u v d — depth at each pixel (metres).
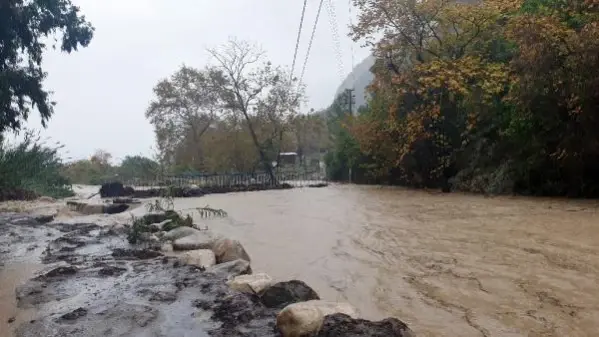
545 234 8.79
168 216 11.55
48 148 24.72
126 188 25.25
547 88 14.88
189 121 44.09
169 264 6.70
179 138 44.81
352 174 35.69
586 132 14.66
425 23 23.22
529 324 4.31
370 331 3.70
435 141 22.77
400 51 24.27
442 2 22.53
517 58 15.95
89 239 9.29
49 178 23.59
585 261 6.59
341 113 47.81
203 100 42.38
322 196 21.52
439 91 22.00
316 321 3.83
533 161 16.72
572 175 15.82
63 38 15.61
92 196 24.58
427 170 24.23
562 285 5.50
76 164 44.91
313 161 53.16
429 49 23.52
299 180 39.00
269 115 36.09
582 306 4.74
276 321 4.08
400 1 22.84
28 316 4.60
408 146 23.06
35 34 15.08
